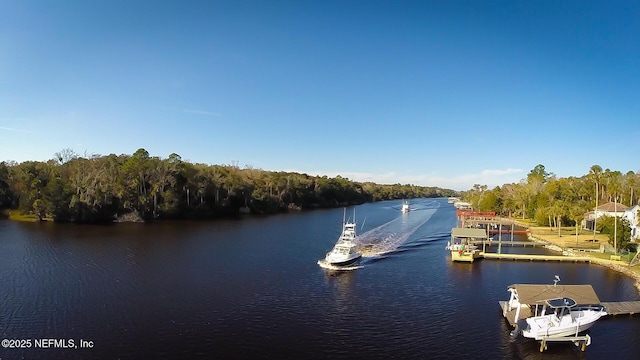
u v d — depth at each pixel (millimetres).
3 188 119375
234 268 57906
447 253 74125
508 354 32781
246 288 48500
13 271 53625
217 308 41438
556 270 61500
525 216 140875
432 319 39750
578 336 35344
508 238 98500
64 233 85250
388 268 60969
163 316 38906
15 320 37188
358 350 32781
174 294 45531
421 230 107062
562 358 32438
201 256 65562
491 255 69875
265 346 33062
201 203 131250
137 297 44188
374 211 172750
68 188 100688
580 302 36344
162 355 31031
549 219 107438
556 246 81375
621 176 144875
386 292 48312
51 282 48938
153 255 65375
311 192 188750
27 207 105000
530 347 34125
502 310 42344
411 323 38625
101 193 103875
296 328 36875
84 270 54781
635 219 91188
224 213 140625
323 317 39688
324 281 52469
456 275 57312
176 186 125250
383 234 98000
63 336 33906
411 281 53594
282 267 59344
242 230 99250
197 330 35812
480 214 117375
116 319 37812
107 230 91750
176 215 122938
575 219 92000
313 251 71812
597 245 82250
